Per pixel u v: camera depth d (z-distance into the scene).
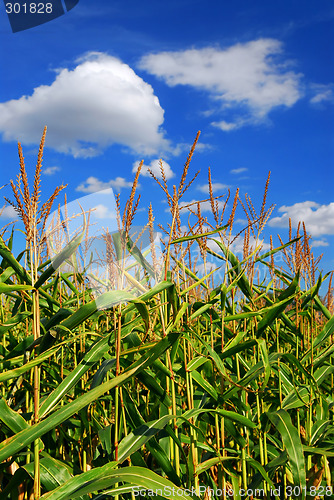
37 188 1.92
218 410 2.47
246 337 3.56
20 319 2.72
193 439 2.49
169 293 2.20
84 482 1.90
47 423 1.80
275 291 4.03
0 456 1.68
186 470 2.59
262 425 2.83
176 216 2.40
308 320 3.69
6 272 2.57
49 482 2.09
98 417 2.98
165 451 2.58
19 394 2.96
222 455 2.73
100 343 2.27
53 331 1.90
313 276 3.73
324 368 3.54
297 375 3.55
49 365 3.07
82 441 2.84
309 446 3.08
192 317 2.72
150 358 1.98
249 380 2.74
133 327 2.70
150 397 3.29
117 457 2.07
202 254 3.08
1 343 3.29
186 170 2.25
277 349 3.46
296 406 3.05
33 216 1.95
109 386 1.91
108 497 2.18
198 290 3.86
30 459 2.29
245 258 3.10
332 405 3.48
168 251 2.27
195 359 2.63
